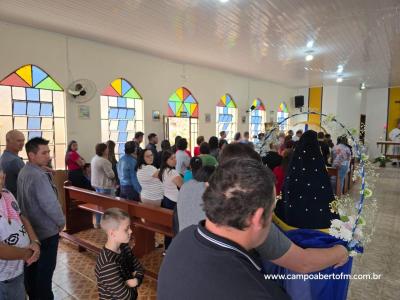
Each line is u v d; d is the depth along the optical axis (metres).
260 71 8.51
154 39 5.32
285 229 1.29
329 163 5.89
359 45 5.57
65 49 5.19
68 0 3.67
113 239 1.73
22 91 4.82
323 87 11.58
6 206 1.67
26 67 4.83
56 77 5.12
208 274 0.64
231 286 0.61
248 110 9.83
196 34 5.00
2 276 1.58
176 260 0.71
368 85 11.30
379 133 12.02
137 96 6.55
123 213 1.75
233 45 5.64
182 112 7.55
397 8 3.82
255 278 0.63
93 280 2.79
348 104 11.51
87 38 5.36
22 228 1.72
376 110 12.06
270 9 3.88
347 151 5.45
